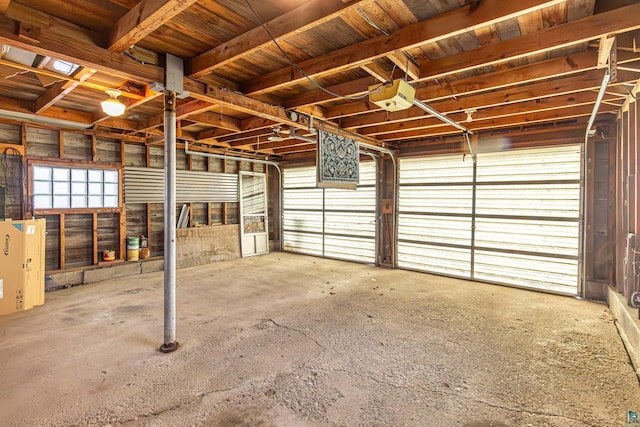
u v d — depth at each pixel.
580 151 4.36
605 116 4.15
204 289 4.65
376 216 6.39
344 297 4.31
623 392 2.19
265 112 3.60
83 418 1.91
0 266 3.53
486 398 2.13
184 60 2.81
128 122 4.93
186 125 4.89
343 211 6.95
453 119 4.31
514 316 3.63
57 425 1.85
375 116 4.35
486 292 4.60
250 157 7.52
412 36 2.21
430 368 2.50
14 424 1.84
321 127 4.36
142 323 3.34
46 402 2.04
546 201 4.62
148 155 5.77
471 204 5.28
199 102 3.54
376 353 2.73
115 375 2.37
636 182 3.16
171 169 2.75
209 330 3.19
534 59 2.74
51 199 4.67
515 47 2.37
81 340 2.93
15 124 4.36
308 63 2.80
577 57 2.60
